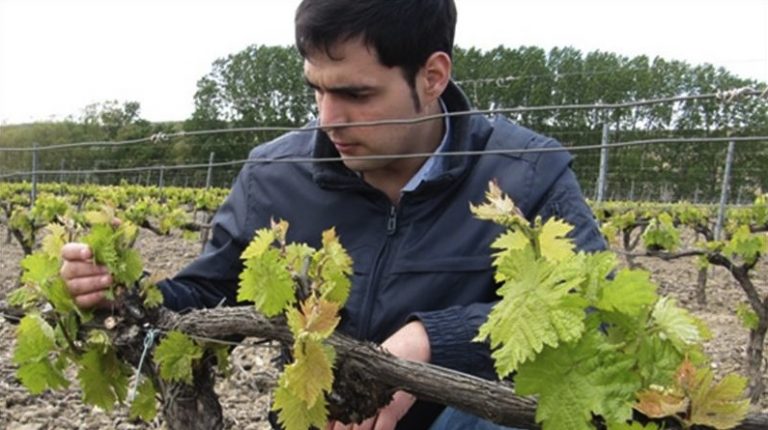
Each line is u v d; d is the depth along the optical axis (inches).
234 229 72.6
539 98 1212.5
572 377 42.6
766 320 193.5
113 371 67.8
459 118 67.8
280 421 52.2
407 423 66.2
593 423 44.2
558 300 41.6
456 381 49.4
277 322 57.0
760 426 42.3
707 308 341.4
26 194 857.5
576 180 68.5
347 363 51.9
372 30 56.6
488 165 67.2
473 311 56.9
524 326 42.1
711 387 41.6
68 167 1126.4
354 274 67.4
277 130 75.5
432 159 66.1
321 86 59.6
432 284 64.8
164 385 65.0
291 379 49.3
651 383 43.4
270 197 71.7
